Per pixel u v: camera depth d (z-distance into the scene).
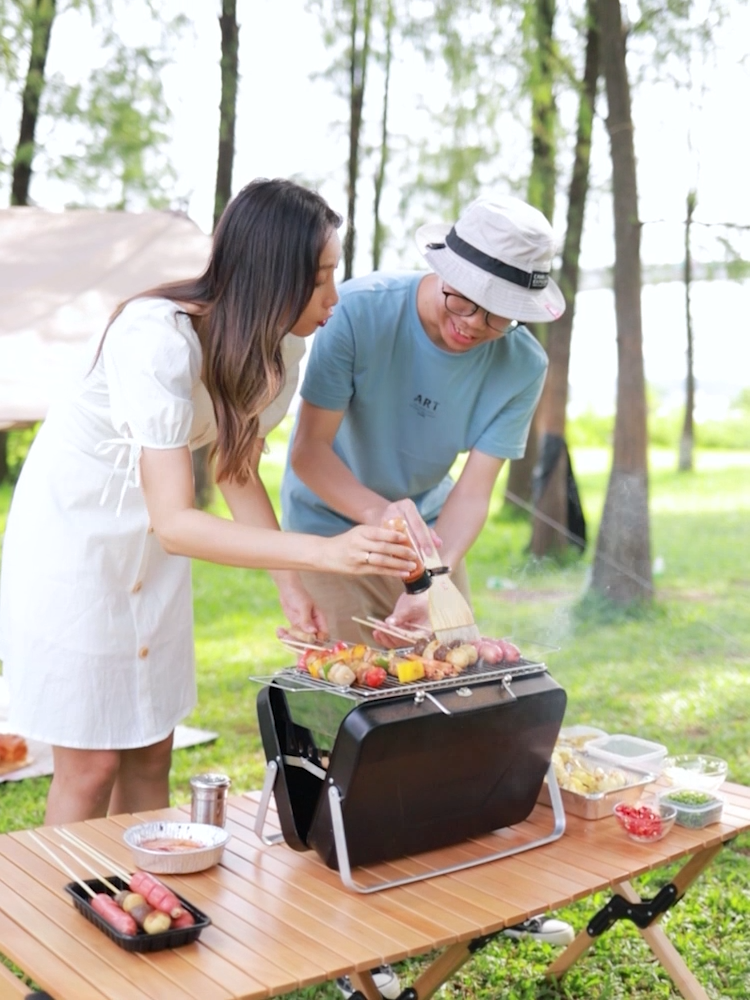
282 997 2.52
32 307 4.18
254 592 8.47
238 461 2.03
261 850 1.97
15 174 8.52
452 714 1.82
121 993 1.43
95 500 2.21
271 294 1.88
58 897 1.73
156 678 2.35
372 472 2.72
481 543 9.77
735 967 2.72
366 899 1.76
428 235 2.59
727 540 10.19
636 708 5.31
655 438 15.52
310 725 1.88
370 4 8.28
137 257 4.54
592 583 7.16
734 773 4.36
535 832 2.07
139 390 1.89
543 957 2.77
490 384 2.63
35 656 2.24
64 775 2.33
